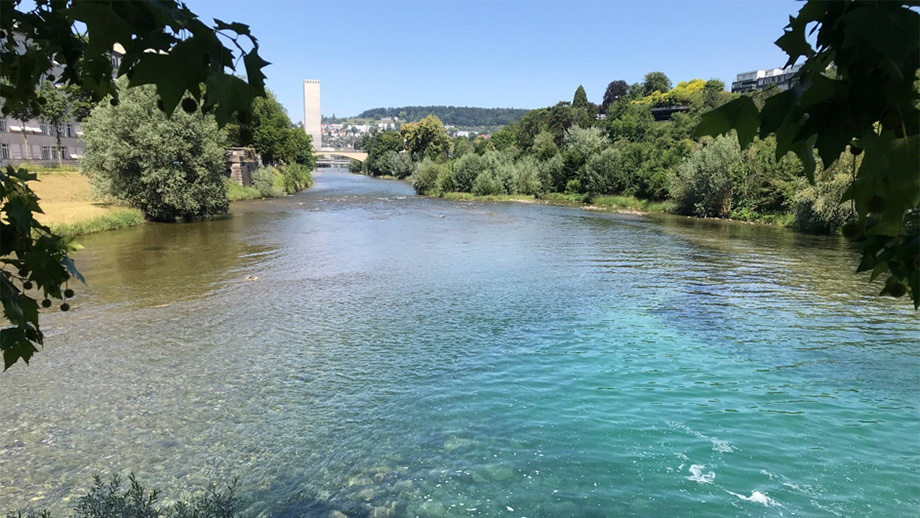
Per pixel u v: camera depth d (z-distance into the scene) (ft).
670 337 43.11
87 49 4.88
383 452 26.37
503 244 90.38
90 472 24.54
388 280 63.05
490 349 40.63
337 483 23.81
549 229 111.24
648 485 23.67
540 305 52.49
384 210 148.87
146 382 34.30
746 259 76.79
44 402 31.35
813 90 3.99
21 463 25.16
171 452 26.25
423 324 46.62
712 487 23.52
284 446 26.86
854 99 3.81
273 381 34.68
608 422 29.30
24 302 8.31
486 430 28.55
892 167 3.91
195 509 18.63
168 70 4.41
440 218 130.11
